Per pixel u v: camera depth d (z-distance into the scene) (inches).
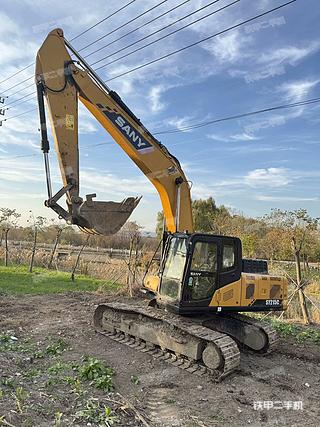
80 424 185.3
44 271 831.1
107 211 279.7
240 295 318.3
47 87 286.0
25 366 267.1
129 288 581.9
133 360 298.0
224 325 348.8
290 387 263.0
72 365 269.1
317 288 627.8
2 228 1084.5
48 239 1364.4
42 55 287.4
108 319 362.3
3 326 382.3
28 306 481.7
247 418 216.8
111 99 313.3
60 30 295.1
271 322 431.8
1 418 175.6
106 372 260.2
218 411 223.0
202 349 283.0
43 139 284.5
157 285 331.6
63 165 283.3
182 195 339.9
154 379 263.6
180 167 345.1
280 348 349.7
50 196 277.3
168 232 337.4
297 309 506.3
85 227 276.8
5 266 898.7
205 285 303.7
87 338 350.0
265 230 925.8
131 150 319.0
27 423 176.7
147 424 197.3
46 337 347.6
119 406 213.9
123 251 1038.4
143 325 325.1
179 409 222.2
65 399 211.8
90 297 560.7
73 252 1068.5
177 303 295.3
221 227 963.3
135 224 944.9
